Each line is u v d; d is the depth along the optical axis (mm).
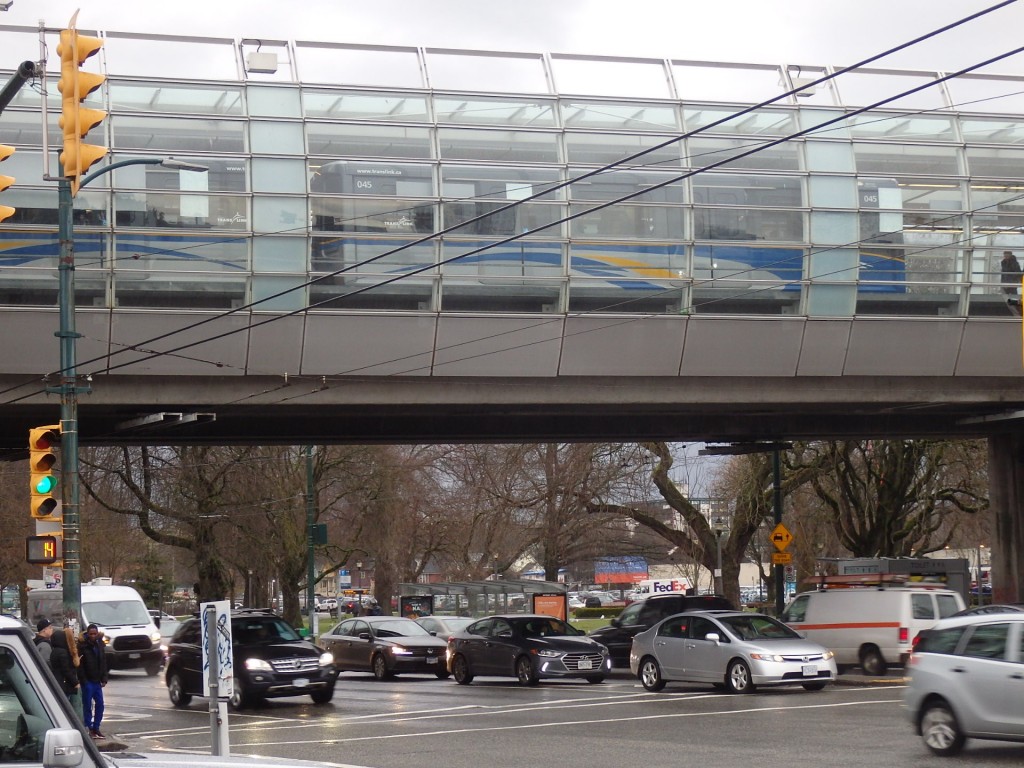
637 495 49000
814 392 33938
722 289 32719
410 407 32250
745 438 38188
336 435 35188
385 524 53938
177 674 25734
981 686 13984
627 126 32594
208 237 30047
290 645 24516
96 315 29547
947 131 34438
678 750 15727
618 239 32062
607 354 32344
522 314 31594
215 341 30297
